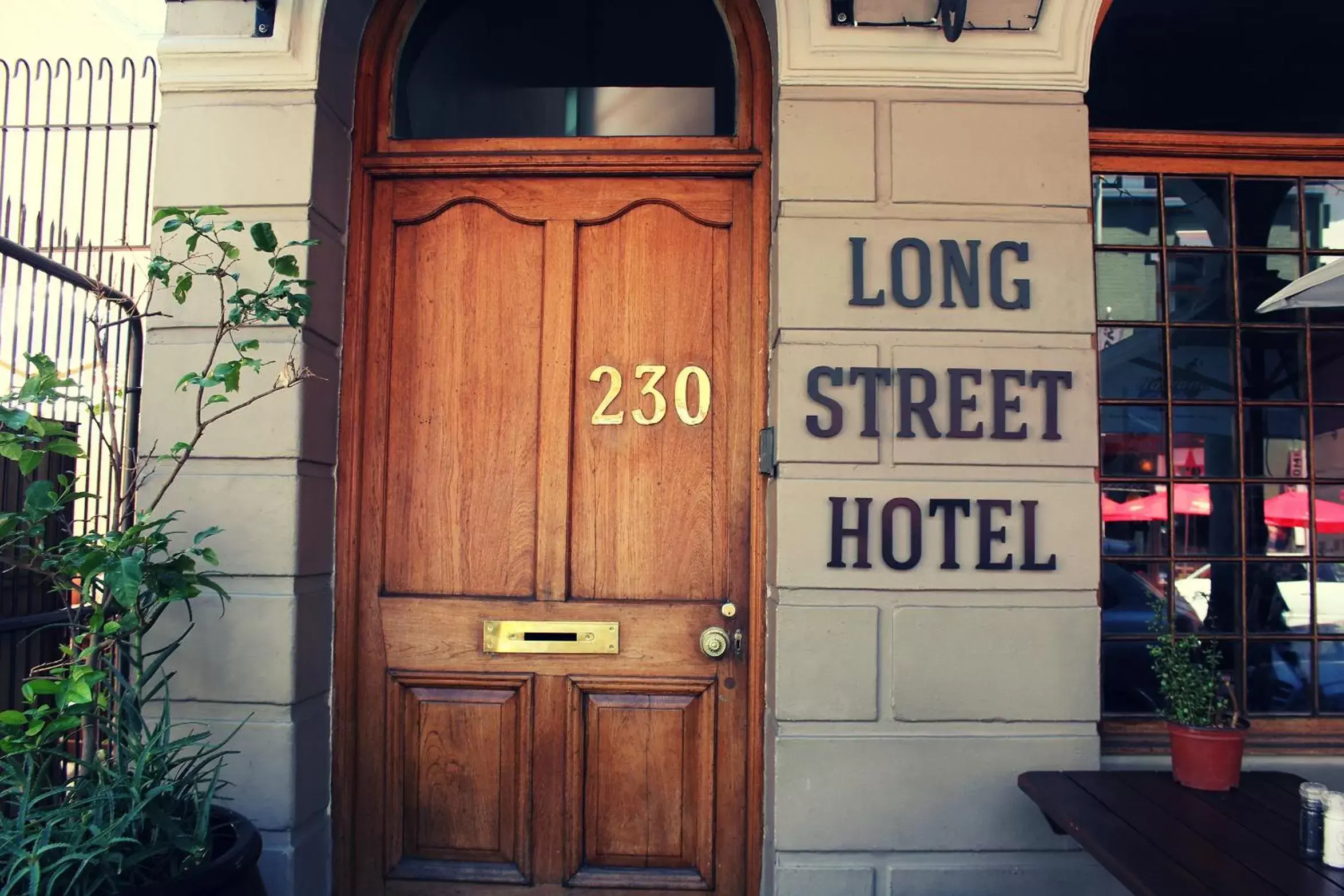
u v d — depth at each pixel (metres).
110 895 1.67
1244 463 2.62
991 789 2.37
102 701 1.99
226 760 2.36
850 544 2.39
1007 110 2.48
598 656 2.60
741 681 2.58
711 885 2.55
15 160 5.48
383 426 2.65
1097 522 2.41
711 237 2.67
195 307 2.44
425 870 2.58
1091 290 2.46
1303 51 2.70
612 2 2.78
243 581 2.39
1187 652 2.30
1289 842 1.84
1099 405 2.58
